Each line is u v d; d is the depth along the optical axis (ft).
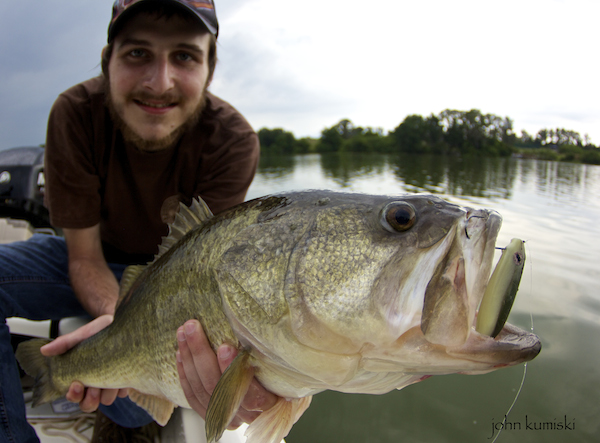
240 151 2.31
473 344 0.99
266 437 1.31
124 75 2.02
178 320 1.38
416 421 2.26
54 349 1.77
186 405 1.50
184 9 1.99
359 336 1.09
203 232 1.34
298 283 1.14
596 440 1.98
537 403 2.24
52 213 2.17
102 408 1.94
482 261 1.06
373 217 1.12
